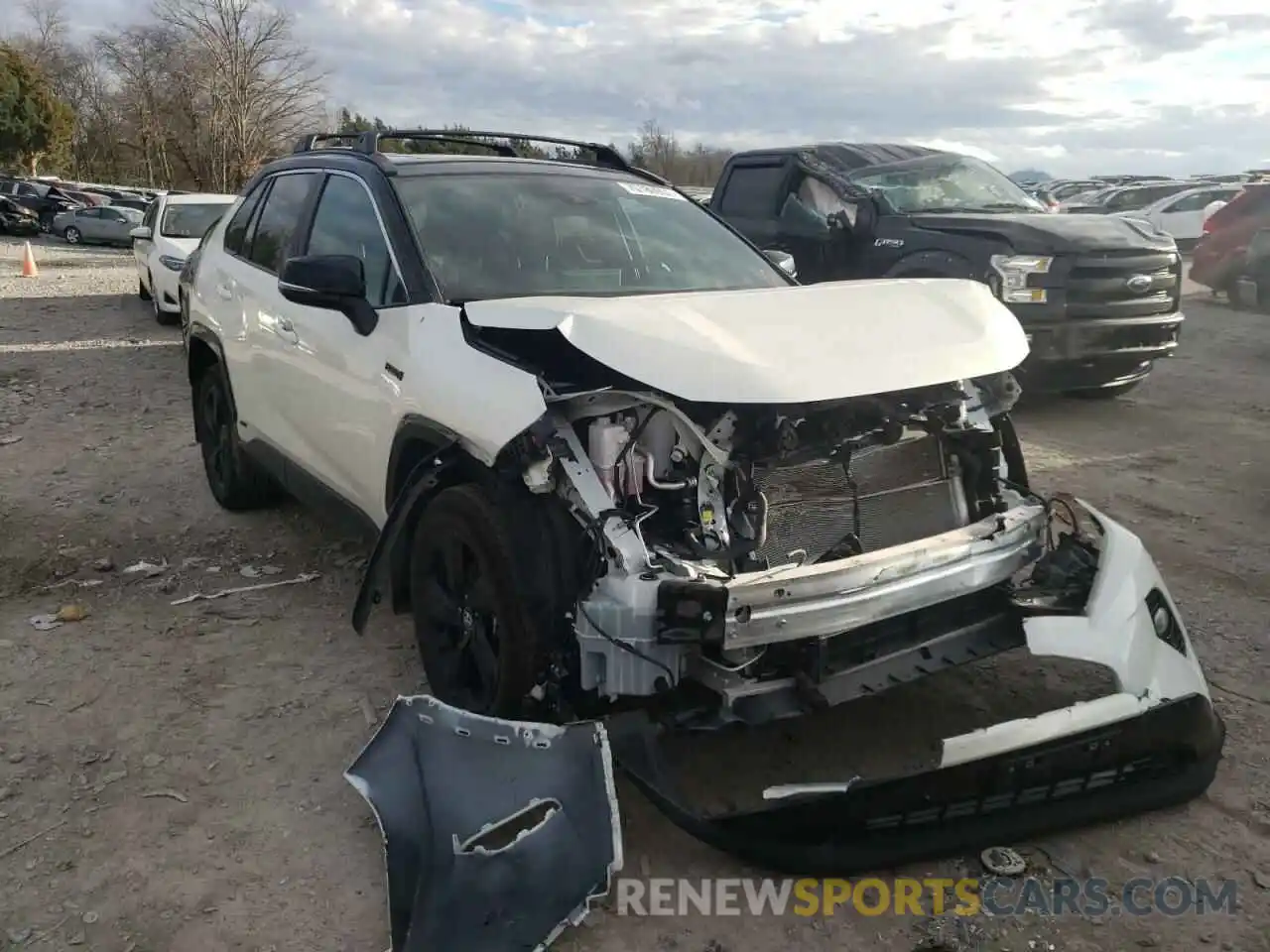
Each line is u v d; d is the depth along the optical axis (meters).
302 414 4.31
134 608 4.49
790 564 2.90
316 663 3.98
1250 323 13.77
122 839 2.95
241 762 3.33
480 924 2.50
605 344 2.79
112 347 11.30
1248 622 4.33
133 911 2.67
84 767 3.29
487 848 2.67
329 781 3.23
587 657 2.75
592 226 4.17
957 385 3.33
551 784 2.71
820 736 3.41
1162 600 3.14
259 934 2.60
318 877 2.81
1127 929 2.63
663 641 2.61
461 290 3.63
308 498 4.43
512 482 3.07
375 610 4.46
